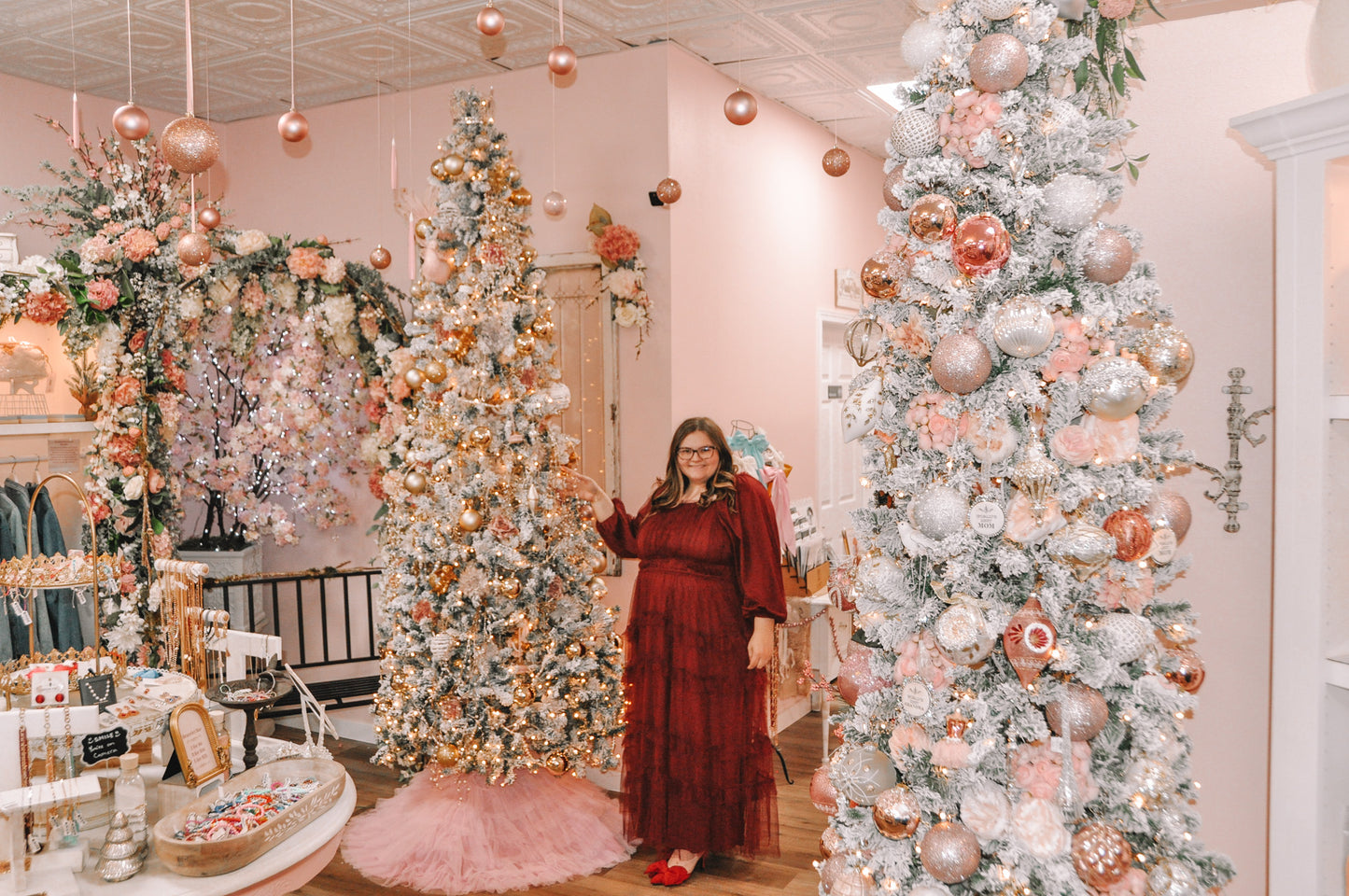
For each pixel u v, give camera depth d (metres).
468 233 3.38
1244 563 2.22
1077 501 1.36
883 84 5.10
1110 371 1.35
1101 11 1.49
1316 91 1.67
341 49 4.40
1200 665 1.55
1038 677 1.40
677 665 3.21
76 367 4.19
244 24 4.10
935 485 1.41
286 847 2.04
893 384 1.50
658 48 4.32
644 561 3.36
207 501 5.22
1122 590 1.43
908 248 1.45
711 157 4.71
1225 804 2.27
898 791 1.42
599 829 3.52
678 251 4.39
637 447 4.45
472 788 3.42
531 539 3.33
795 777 4.27
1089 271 1.40
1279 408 1.66
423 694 3.33
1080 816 1.40
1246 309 2.19
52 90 4.89
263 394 4.97
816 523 5.35
